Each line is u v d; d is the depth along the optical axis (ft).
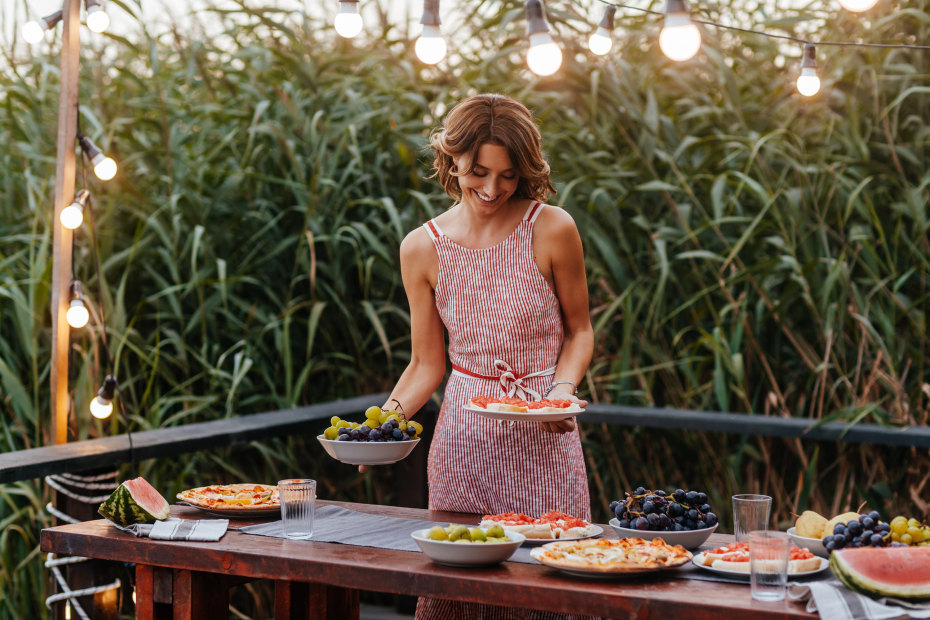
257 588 12.50
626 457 12.34
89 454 8.88
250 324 12.75
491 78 13.08
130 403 11.79
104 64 13.11
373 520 7.25
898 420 10.77
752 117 12.30
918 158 11.39
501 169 7.16
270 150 12.78
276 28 13.10
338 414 11.50
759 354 11.78
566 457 7.76
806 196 11.68
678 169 12.07
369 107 13.33
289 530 6.54
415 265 8.04
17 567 10.57
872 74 11.46
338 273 12.55
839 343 11.35
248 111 12.99
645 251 12.34
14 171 12.25
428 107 13.28
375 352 13.01
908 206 11.09
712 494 11.98
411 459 12.53
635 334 12.19
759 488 12.06
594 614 5.24
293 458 12.48
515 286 7.72
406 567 5.75
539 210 7.78
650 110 11.78
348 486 13.20
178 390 12.24
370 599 13.41
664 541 6.19
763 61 12.48
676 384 12.17
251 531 6.77
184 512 7.47
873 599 5.03
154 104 12.98
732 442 12.13
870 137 11.71
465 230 7.90
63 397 9.94
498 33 11.99
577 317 8.07
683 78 12.37
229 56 13.41
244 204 12.88
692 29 5.73
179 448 9.62
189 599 6.55
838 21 11.76
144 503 6.93
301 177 12.35
